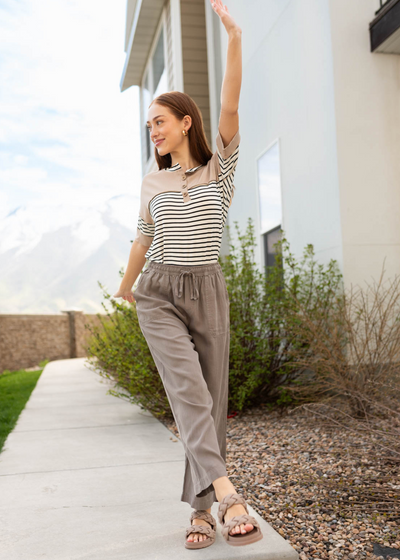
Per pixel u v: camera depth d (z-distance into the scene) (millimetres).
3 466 2922
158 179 1896
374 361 3508
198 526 1794
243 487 2492
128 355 4375
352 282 4047
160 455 3107
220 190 1855
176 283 1770
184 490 1847
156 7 9258
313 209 4562
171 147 1921
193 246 1775
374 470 2555
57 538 1922
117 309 4422
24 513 2195
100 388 6352
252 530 1396
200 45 8312
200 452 1552
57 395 5801
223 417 1893
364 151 4168
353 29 4219
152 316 1771
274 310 4258
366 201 4137
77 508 2236
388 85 4258
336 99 4145
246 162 6293
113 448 3295
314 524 2049
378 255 4125
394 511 2105
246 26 6160
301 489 2414
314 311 3879
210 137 8227
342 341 3680
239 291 4301
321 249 4418
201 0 8367
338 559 1770
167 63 8992
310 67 4570
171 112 1910
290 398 4055
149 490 2451
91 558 1735
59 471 2807
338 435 3225
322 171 4379
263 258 5855
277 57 5289
